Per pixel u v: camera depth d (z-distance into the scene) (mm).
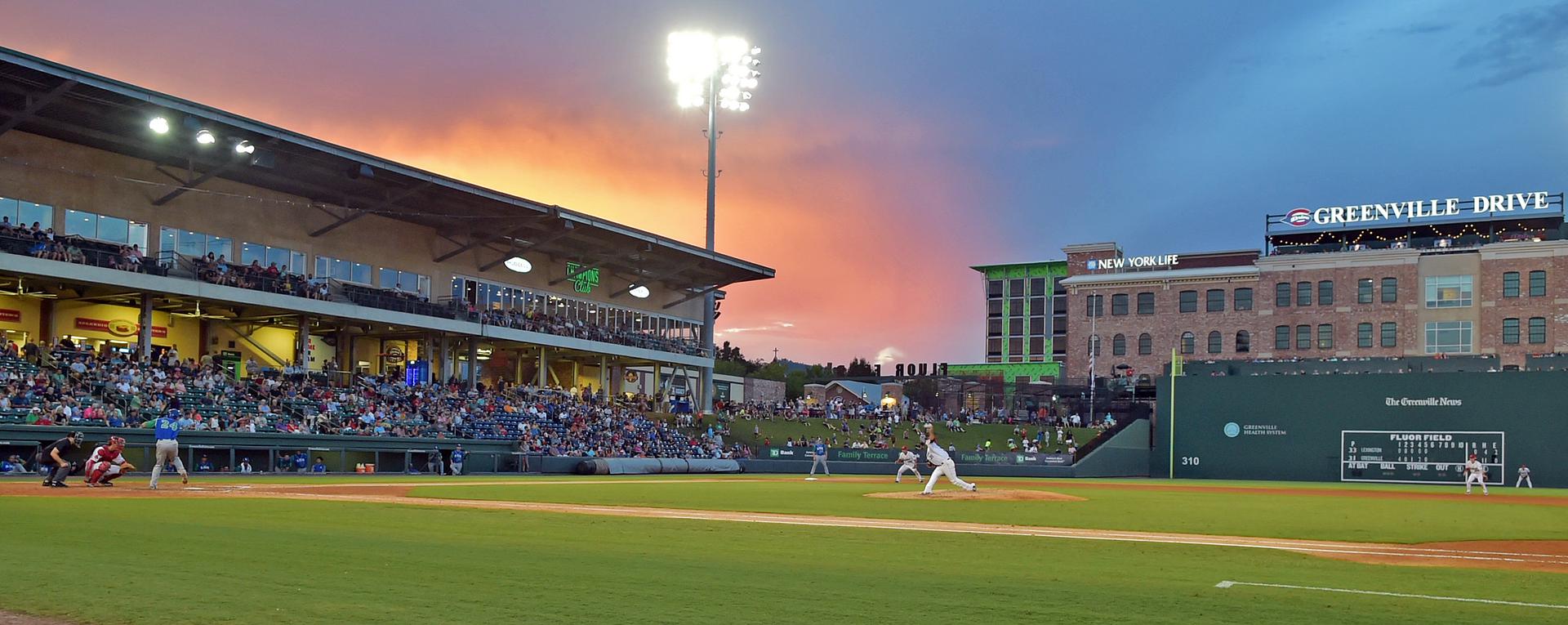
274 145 48719
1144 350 99750
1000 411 88562
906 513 21266
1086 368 101875
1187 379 69938
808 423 82250
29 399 41719
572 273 75625
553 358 79562
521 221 64062
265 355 62219
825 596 9531
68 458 39438
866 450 69812
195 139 47719
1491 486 61438
